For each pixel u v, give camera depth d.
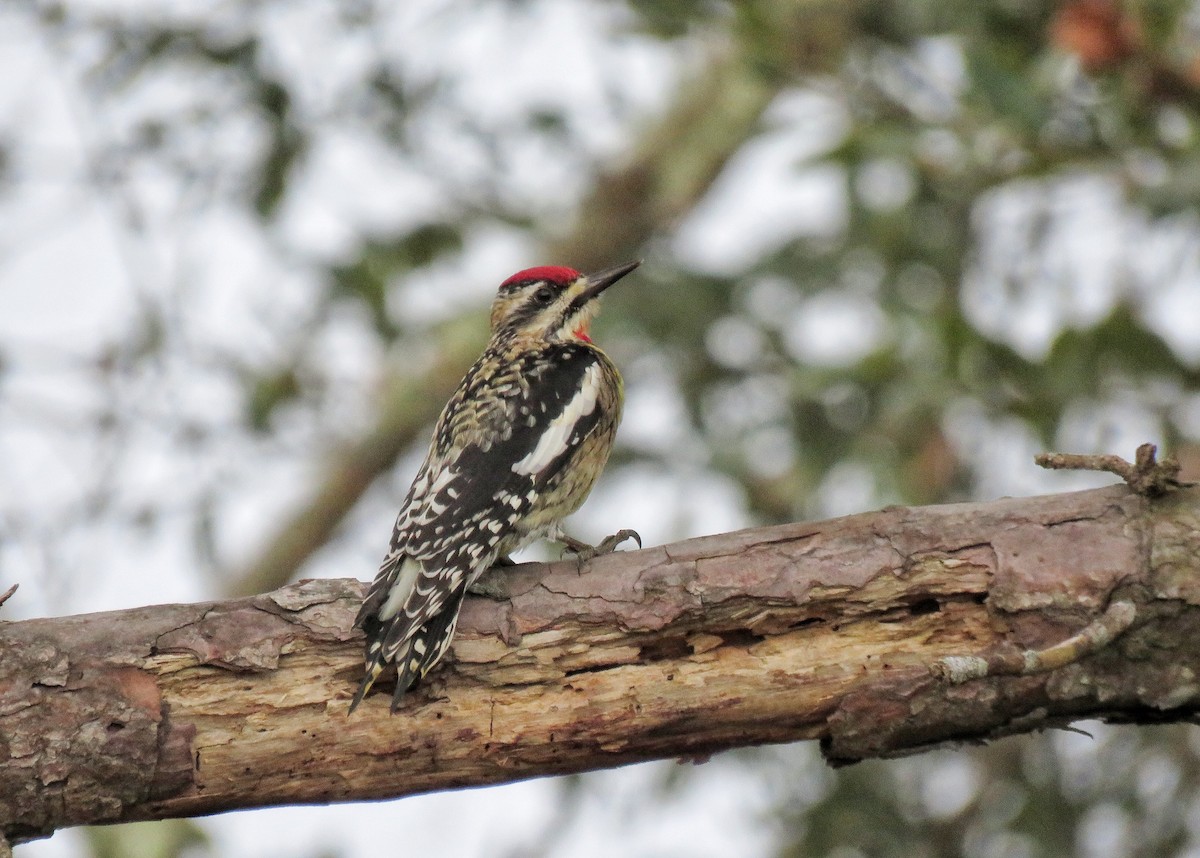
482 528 8.24
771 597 7.19
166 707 7.10
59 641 7.09
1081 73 11.55
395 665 7.22
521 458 8.67
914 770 12.52
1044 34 12.16
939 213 13.09
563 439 8.88
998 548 7.10
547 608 7.27
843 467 13.18
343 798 7.34
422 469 8.96
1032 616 7.04
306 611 7.24
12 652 7.05
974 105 11.74
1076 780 12.18
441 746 7.23
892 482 12.58
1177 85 11.27
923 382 12.16
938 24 12.24
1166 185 11.17
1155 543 6.98
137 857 11.75
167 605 7.26
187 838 12.21
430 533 7.93
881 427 12.80
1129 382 11.84
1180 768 12.02
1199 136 11.46
